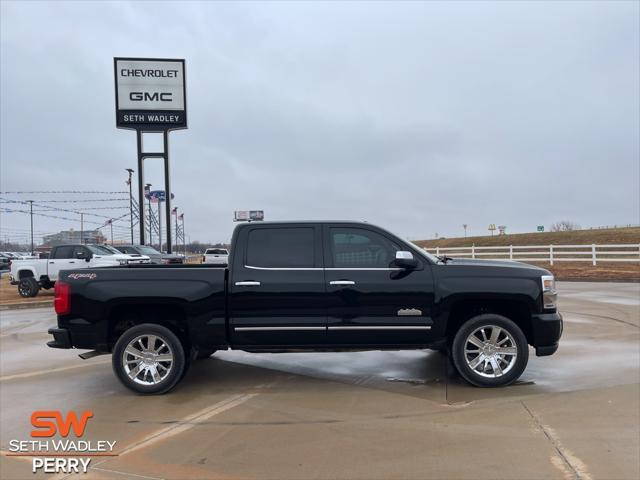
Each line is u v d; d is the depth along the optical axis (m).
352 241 6.00
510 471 3.70
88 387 6.23
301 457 4.03
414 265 5.69
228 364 7.25
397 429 4.59
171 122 27.66
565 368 6.58
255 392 5.87
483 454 4.00
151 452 4.21
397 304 5.81
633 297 14.71
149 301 5.88
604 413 4.86
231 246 6.03
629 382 5.91
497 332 5.82
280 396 5.69
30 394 5.95
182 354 5.87
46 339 9.84
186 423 4.88
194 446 4.31
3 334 10.53
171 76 27.64
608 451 4.01
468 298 5.78
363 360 7.40
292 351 6.00
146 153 27.86
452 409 5.11
